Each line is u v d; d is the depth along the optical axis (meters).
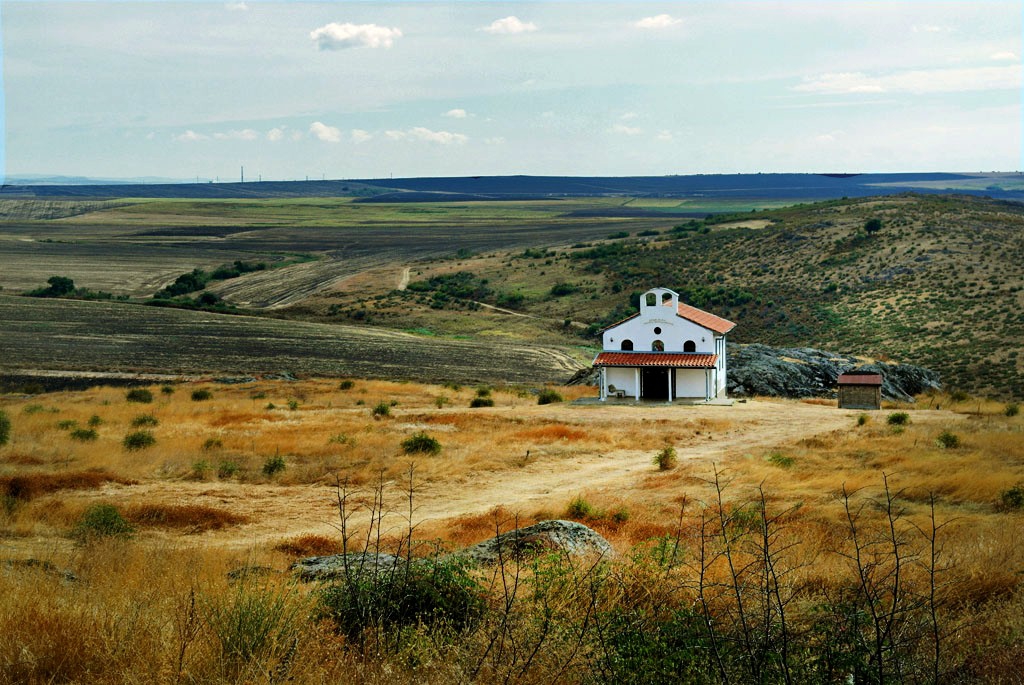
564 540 12.67
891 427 38.94
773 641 7.54
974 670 7.78
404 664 7.84
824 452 31.61
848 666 7.36
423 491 26.48
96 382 76.00
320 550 17.44
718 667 7.41
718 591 9.91
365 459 31.16
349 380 72.56
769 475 25.78
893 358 90.81
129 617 8.55
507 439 37.38
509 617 8.85
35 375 79.94
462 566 10.27
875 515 18.77
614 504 22.12
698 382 61.44
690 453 35.16
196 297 175.25
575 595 9.72
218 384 71.88
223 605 8.60
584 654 8.05
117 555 14.71
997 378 77.38
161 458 29.94
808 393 67.69
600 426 44.06
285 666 7.64
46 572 12.02
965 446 30.62
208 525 20.70
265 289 184.00
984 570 11.53
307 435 37.28
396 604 9.27
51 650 7.86
